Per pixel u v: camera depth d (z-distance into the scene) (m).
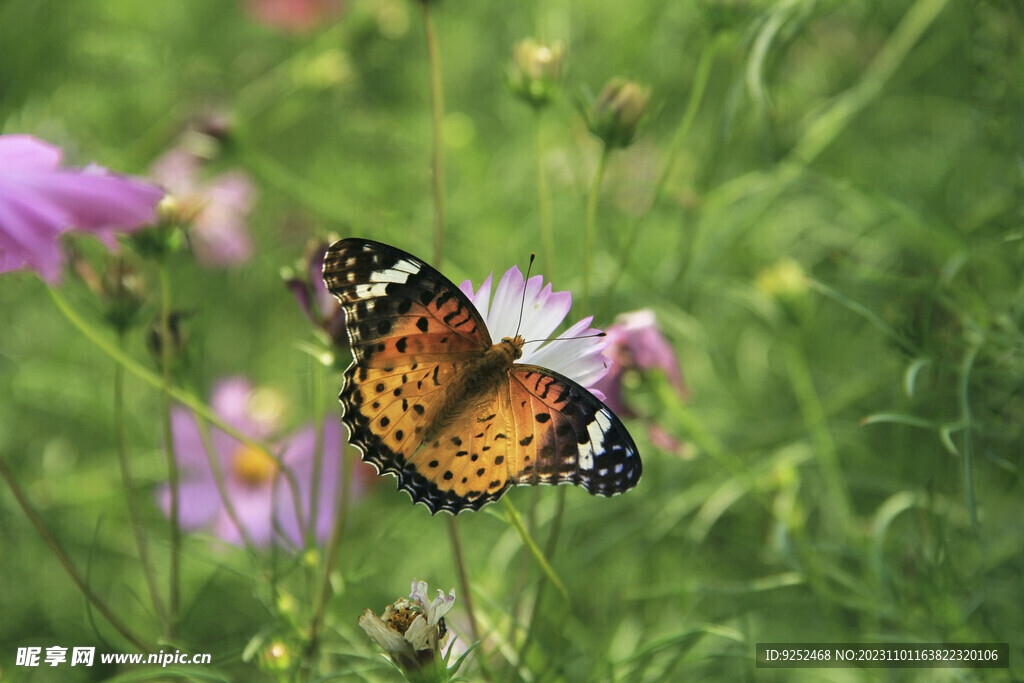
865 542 0.90
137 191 0.77
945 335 0.86
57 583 0.93
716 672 0.89
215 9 1.42
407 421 0.78
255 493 0.92
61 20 1.20
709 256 0.95
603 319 0.86
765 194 0.95
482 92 1.26
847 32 1.13
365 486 0.94
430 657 0.77
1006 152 0.87
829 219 1.06
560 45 0.86
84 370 1.02
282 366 1.08
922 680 0.87
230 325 1.10
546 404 0.78
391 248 0.78
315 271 0.81
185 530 0.92
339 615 0.89
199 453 0.92
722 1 0.87
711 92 1.11
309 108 1.23
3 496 0.93
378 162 1.20
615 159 1.04
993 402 0.85
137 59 1.22
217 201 1.04
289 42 1.42
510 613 0.83
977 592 0.85
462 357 0.78
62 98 1.17
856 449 0.93
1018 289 0.87
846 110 0.95
